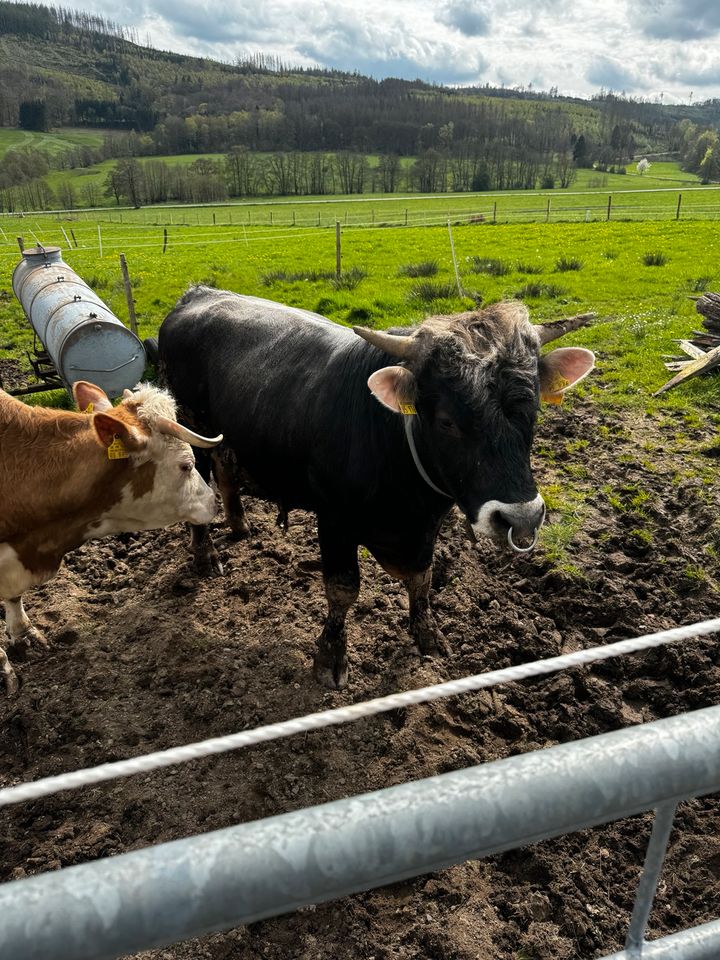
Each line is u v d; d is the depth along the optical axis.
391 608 5.64
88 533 4.84
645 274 18.75
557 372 3.82
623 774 1.08
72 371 9.27
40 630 5.46
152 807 4.09
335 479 4.50
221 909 0.93
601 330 12.91
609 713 4.63
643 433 8.69
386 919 3.53
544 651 5.17
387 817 1.00
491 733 4.56
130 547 6.60
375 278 19.69
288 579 6.06
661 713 4.73
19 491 4.45
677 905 3.59
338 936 3.46
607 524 6.70
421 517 4.40
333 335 4.91
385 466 4.20
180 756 1.46
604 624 5.49
